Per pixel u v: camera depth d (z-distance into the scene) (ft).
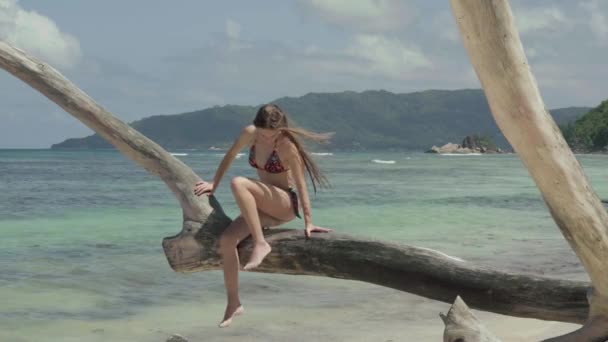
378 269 14.15
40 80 14.87
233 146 14.78
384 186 104.06
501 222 51.42
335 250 14.37
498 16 9.00
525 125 9.83
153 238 41.39
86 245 38.06
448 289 13.85
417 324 21.72
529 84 9.50
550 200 10.74
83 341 19.43
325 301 24.81
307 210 14.56
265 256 14.73
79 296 25.14
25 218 52.75
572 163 10.20
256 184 14.43
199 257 15.33
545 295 13.21
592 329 12.41
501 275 13.57
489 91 9.73
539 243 39.60
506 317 22.18
